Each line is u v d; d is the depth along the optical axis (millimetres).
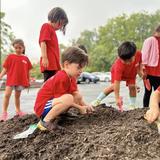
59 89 2705
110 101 5773
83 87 14719
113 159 2131
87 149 2268
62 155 2342
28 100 8469
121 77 3361
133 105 3580
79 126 2695
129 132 2346
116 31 45000
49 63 3484
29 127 2861
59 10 3490
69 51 2717
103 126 2617
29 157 2441
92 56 40719
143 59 3697
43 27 3473
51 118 2672
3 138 2807
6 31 32312
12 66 4051
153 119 2377
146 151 2172
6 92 4004
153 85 3773
